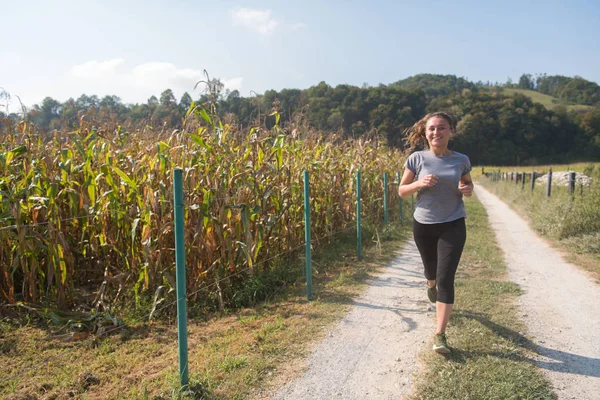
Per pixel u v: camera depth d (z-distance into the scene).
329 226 8.06
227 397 2.96
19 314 4.57
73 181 5.05
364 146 11.00
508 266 6.82
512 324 4.21
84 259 5.61
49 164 5.13
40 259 4.99
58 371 3.42
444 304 3.52
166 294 4.79
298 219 7.16
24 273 4.65
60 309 4.64
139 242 5.03
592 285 5.74
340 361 3.54
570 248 8.05
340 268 6.72
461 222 3.71
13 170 4.94
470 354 3.53
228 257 5.25
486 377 3.14
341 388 3.12
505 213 14.94
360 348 3.79
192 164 5.16
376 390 3.09
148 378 3.26
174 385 3.00
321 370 3.39
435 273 4.06
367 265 6.95
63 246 4.55
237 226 5.32
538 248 8.38
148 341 4.01
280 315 4.59
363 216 10.31
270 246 6.38
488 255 7.48
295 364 3.49
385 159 12.54
